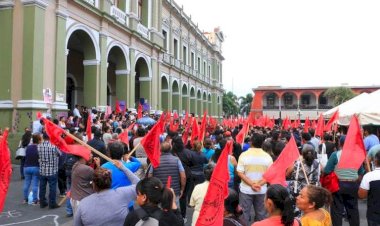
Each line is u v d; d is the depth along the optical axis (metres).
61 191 10.07
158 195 3.39
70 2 17.23
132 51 24.11
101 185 3.81
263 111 61.12
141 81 27.61
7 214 8.38
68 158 9.13
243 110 87.81
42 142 8.88
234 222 3.74
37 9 15.04
